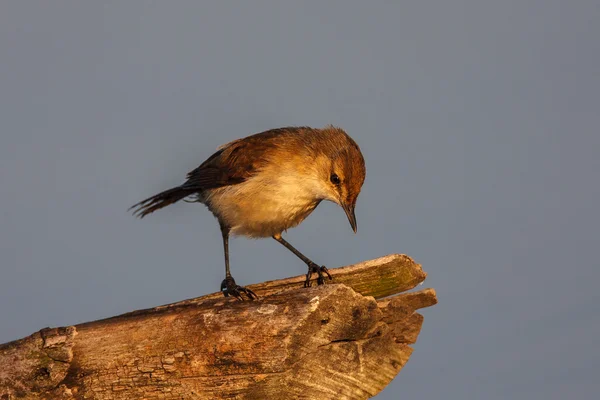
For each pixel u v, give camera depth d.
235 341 8.91
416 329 10.25
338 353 9.35
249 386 8.91
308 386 9.13
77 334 9.63
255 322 8.93
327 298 8.96
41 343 9.53
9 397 9.52
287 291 9.51
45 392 9.49
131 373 9.38
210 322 9.16
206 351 9.05
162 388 9.27
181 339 9.21
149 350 9.33
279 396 9.00
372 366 9.77
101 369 9.48
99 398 9.47
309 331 8.92
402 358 10.19
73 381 9.53
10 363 9.58
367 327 9.52
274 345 8.75
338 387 9.41
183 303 10.08
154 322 9.50
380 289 10.95
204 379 9.10
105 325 9.72
